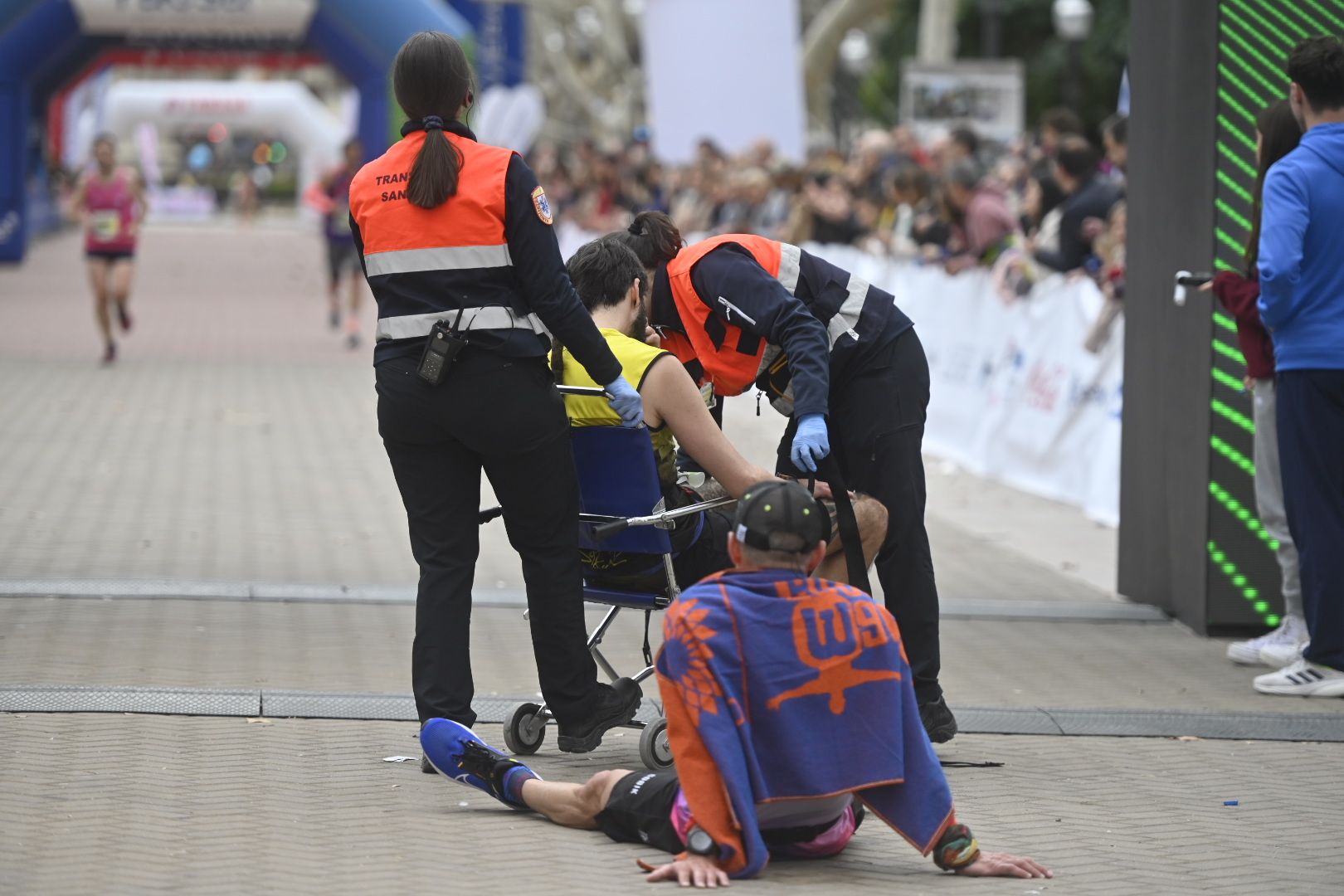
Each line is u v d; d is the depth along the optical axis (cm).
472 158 1445
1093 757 1653
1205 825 1445
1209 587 2172
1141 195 2355
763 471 1535
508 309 1445
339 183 6088
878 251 4384
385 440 1504
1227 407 2150
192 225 15762
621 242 1599
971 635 2162
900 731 1243
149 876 1209
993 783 1555
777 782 1234
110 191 4794
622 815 1319
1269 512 2016
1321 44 1847
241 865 1239
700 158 6003
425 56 1455
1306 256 1831
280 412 3969
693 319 1591
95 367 4741
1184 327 2217
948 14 10281
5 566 2309
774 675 1222
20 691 1689
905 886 1255
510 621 2123
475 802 1425
